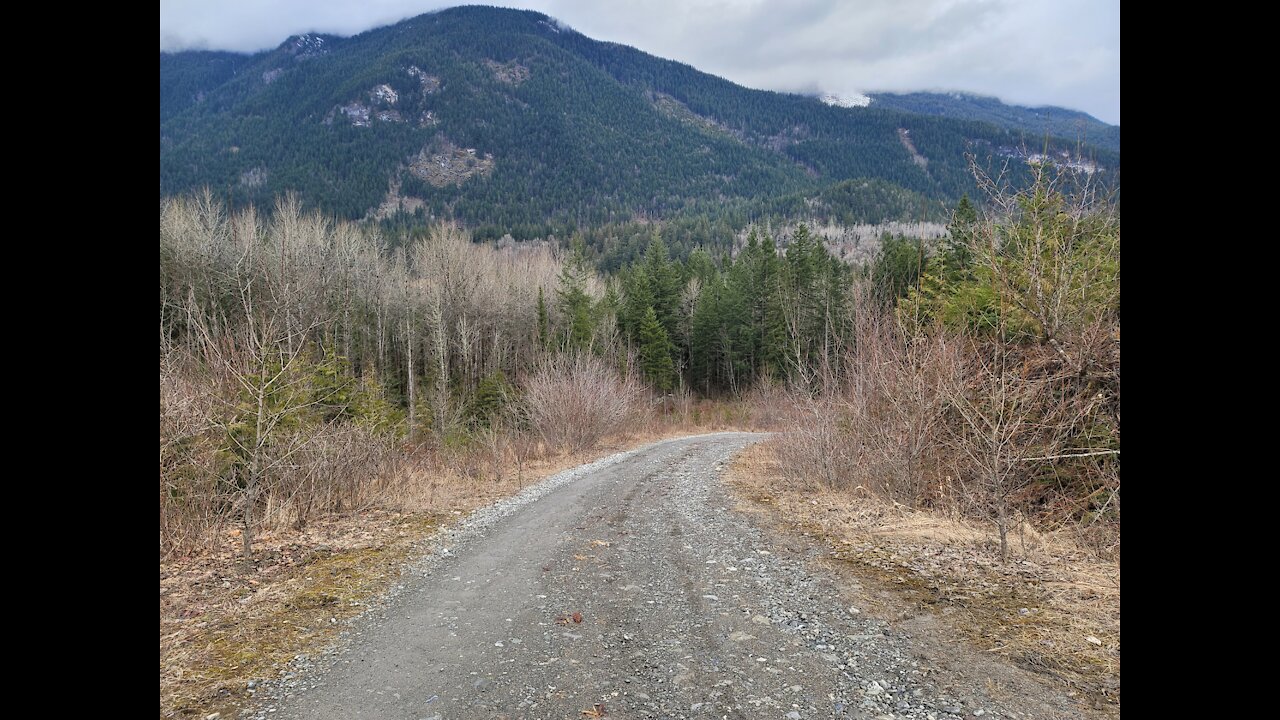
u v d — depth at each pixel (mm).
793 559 7840
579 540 9344
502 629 5863
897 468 10430
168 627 5781
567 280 48969
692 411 43562
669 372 47312
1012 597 5977
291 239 38625
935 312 11984
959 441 9727
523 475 16656
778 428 17875
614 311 50781
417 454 15969
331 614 6250
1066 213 9141
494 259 56062
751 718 4176
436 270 44625
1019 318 9539
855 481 11930
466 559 8352
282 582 7168
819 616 5918
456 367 43688
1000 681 4477
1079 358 8141
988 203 10039
